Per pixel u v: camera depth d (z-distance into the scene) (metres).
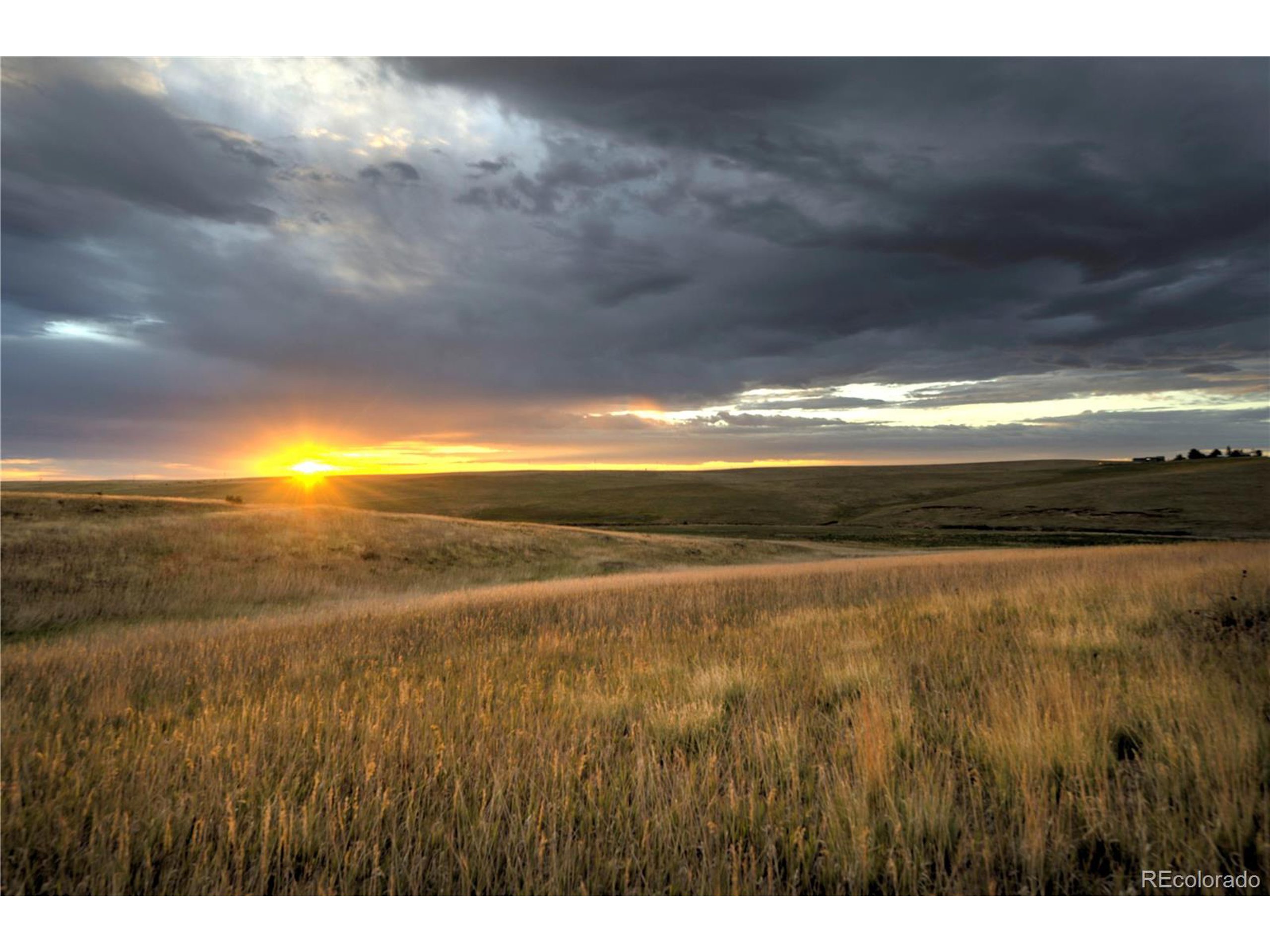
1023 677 4.96
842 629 7.90
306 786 3.74
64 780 3.81
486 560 35.31
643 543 44.25
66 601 20.39
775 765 3.77
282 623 13.35
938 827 3.12
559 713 4.82
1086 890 2.79
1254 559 13.43
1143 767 3.56
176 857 3.15
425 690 5.53
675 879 2.89
